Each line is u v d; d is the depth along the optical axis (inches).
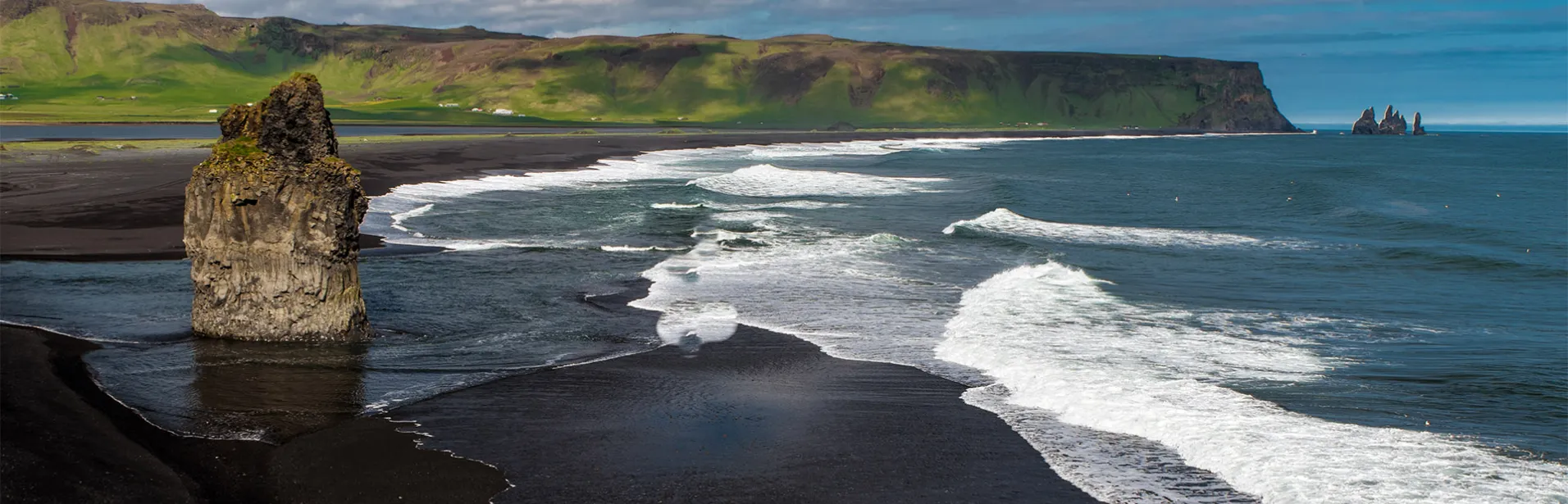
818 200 1850.4
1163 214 1701.5
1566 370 625.0
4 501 362.0
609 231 1305.4
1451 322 784.3
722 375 601.3
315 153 650.8
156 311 736.3
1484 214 1760.6
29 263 932.0
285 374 576.7
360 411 511.5
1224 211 1749.5
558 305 816.9
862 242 1212.5
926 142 6067.9
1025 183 2405.3
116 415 485.1
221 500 387.9
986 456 461.4
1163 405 530.9
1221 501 408.8
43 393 505.0
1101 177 2755.9
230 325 653.3
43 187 1593.3
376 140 3693.4
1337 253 1192.2
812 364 629.9
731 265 1025.5
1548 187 2454.5
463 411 517.3
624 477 429.7
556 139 4530.0
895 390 570.6
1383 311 826.2
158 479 398.9
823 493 415.8
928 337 704.4
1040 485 426.0
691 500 406.0
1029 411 528.4
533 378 586.6
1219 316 791.1
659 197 1829.5
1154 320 764.6
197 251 647.8
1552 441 481.4
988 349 657.0
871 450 469.7
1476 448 467.5
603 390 563.8
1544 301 892.6
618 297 853.2
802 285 912.9
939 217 1555.1
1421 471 435.5
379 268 987.3
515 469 435.5
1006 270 1009.5
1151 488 422.6
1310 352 668.7
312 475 418.9
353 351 641.0
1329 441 474.6
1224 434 482.3
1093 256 1146.0
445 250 1115.3
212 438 458.9
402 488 408.8
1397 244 1286.9
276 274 647.1
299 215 640.4
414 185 1929.1
